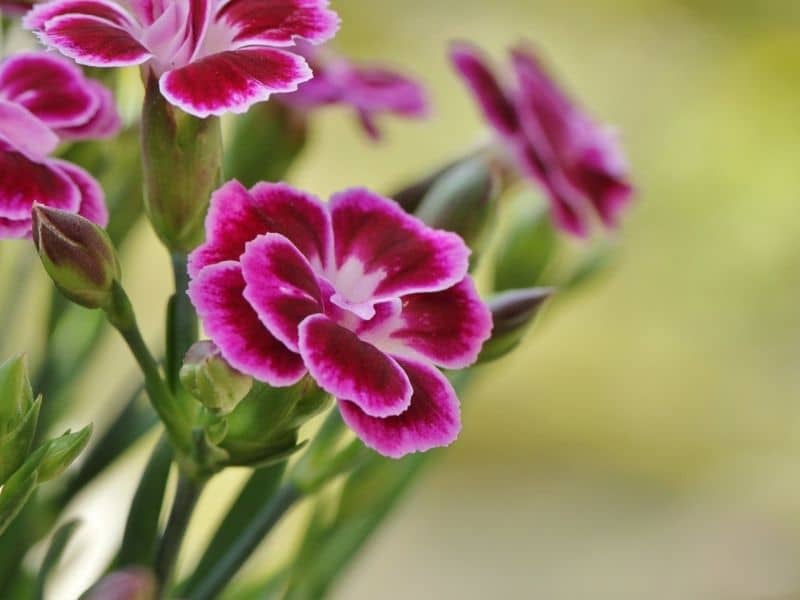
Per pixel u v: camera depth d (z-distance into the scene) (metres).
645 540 0.71
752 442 0.76
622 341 0.78
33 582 0.31
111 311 0.27
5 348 0.32
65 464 0.27
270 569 0.34
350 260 0.28
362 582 0.66
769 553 0.69
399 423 0.27
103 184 0.31
